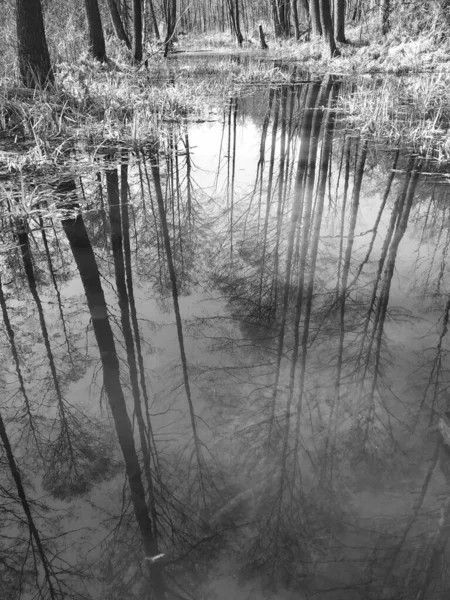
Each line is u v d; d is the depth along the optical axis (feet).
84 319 9.43
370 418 7.00
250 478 6.10
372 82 38.37
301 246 12.68
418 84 30.35
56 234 13.10
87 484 6.07
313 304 10.02
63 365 8.20
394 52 47.70
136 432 6.83
